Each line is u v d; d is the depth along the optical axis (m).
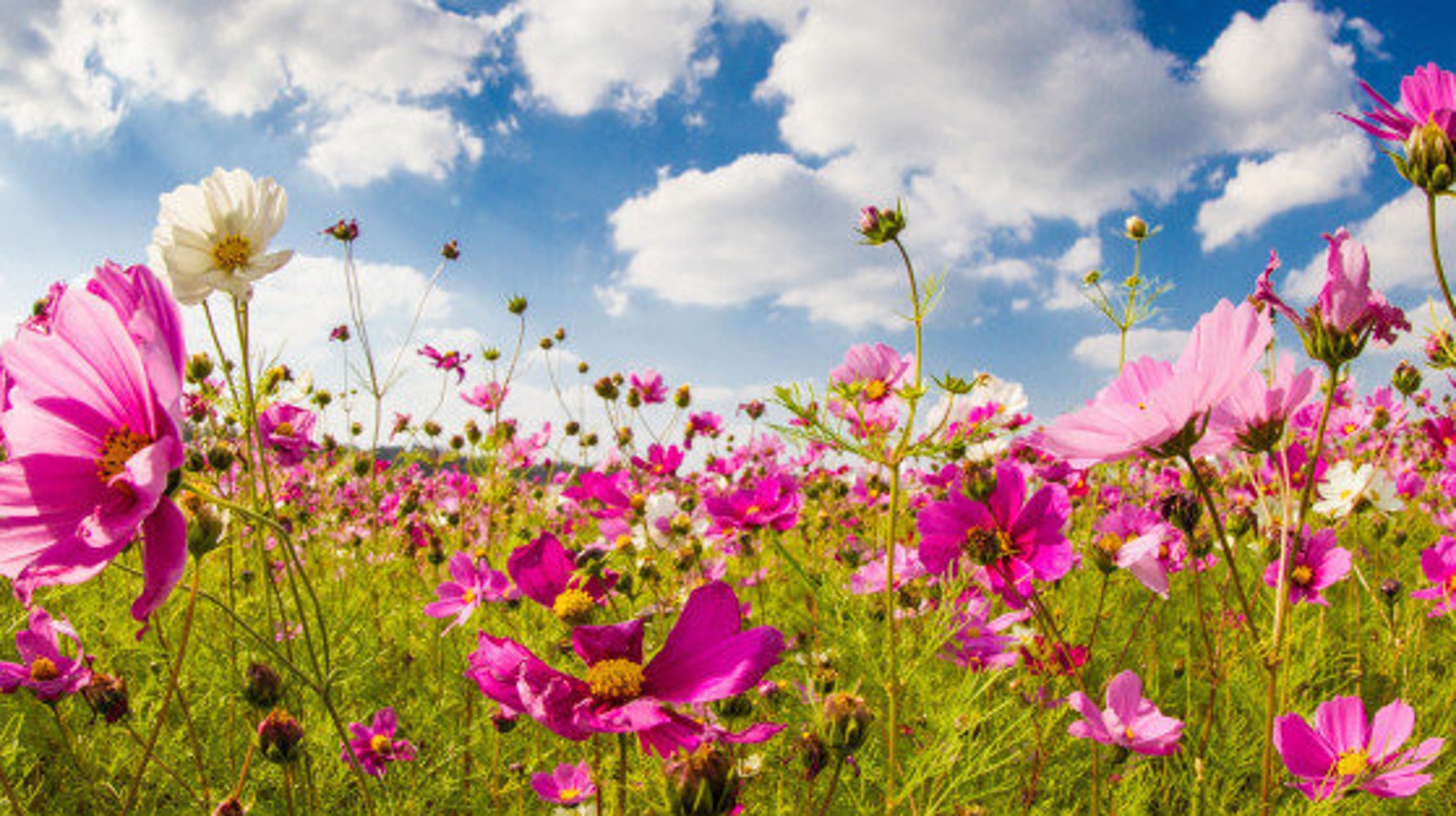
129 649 0.65
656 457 1.10
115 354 0.27
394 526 1.12
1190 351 0.33
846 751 0.36
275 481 1.03
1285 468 0.35
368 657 0.47
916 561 0.56
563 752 0.58
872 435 0.47
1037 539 0.47
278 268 0.48
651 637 0.56
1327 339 0.33
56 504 0.27
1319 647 0.60
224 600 0.71
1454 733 0.59
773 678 0.59
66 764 0.56
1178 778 0.56
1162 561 0.63
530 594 0.46
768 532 0.74
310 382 0.62
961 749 0.46
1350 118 0.37
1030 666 0.57
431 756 0.61
